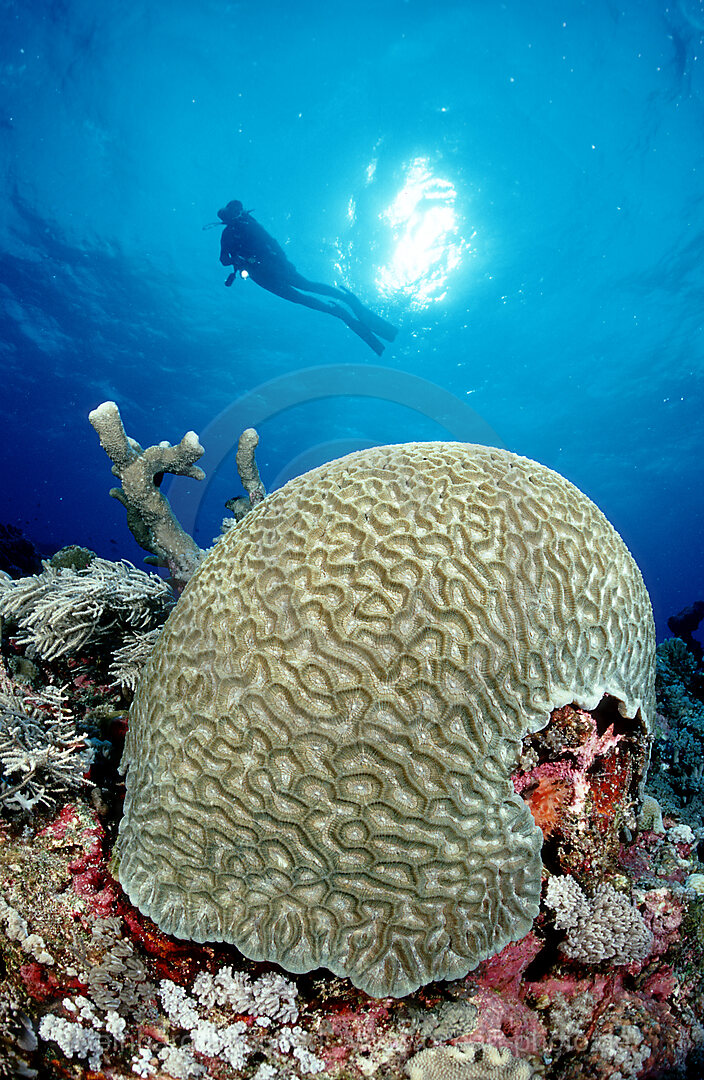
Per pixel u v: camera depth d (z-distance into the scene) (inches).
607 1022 101.5
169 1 689.6
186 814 88.0
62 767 101.4
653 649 111.4
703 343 1071.0
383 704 86.2
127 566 162.4
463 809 85.4
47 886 90.0
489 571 93.3
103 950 85.7
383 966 83.2
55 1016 74.8
